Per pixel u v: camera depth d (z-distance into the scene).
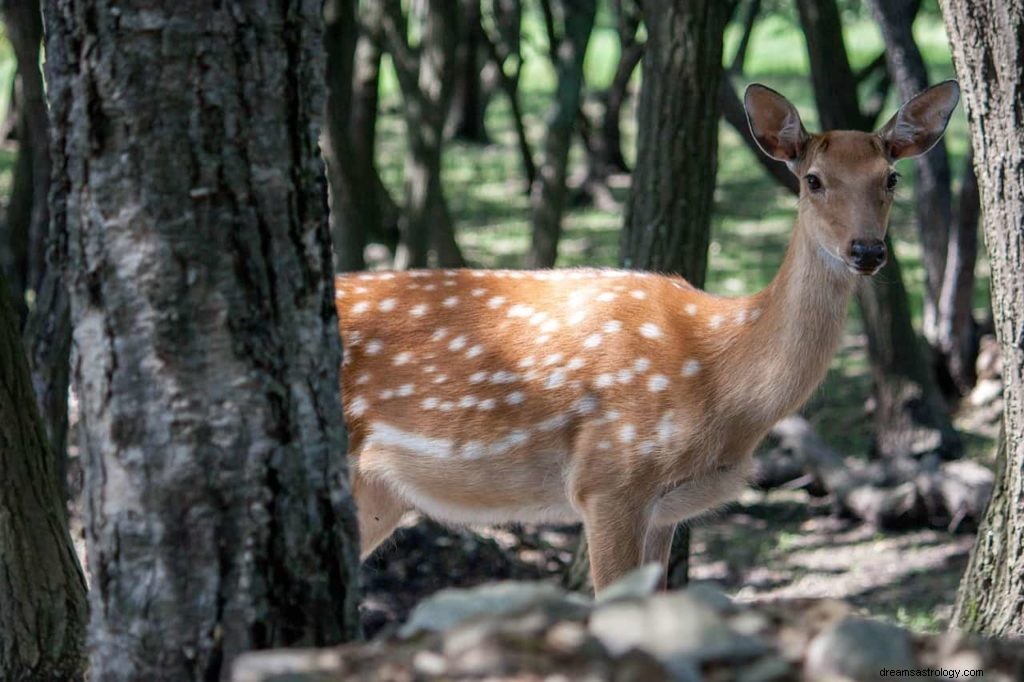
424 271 10.73
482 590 5.49
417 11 24.36
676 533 12.16
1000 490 9.09
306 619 6.05
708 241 12.52
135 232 5.80
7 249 17.69
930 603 13.68
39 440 8.57
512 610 5.32
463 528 14.00
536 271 10.66
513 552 14.45
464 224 27.36
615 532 9.90
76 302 6.02
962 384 19.39
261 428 5.91
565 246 25.50
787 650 5.09
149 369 5.86
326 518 6.12
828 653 5.00
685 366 9.80
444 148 34.22
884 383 17.56
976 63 8.63
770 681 4.85
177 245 5.80
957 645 5.29
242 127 5.81
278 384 5.95
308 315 6.05
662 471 9.85
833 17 17.27
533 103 40.53
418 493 10.48
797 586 14.30
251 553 5.91
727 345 9.80
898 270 17.41
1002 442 9.09
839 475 16.44
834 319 9.66
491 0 28.19
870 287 12.80
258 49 5.80
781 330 9.63
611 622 5.03
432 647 5.09
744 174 33.12
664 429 9.78
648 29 12.22
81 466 6.20
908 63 17.31
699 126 12.16
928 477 15.98
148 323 5.84
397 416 10.25
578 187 29.22
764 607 5.56
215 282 5.83
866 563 14.95
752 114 10.21
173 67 5.72
